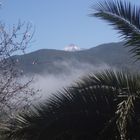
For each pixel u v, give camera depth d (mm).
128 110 9805
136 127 10211
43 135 10648
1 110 13188
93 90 10781
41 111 10727
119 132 9977
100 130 10742
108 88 10766
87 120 10766
